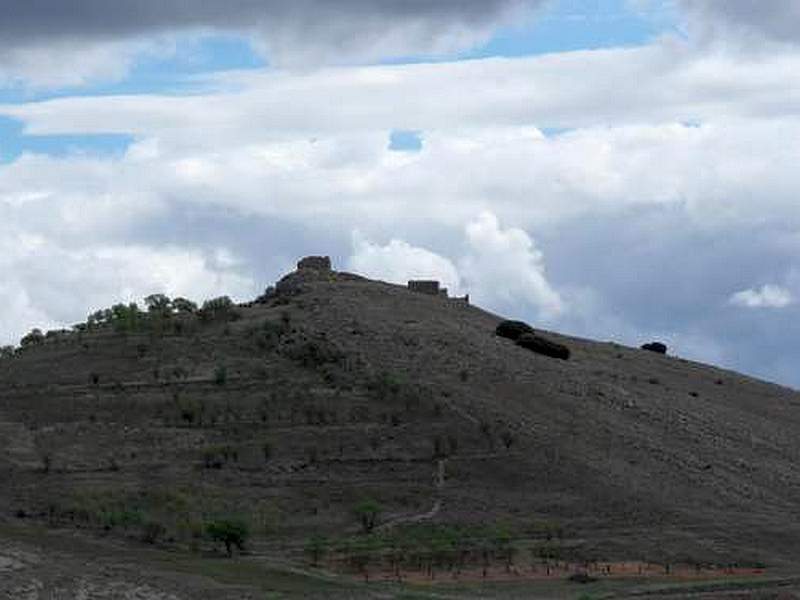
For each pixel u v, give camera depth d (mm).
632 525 130000
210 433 140000
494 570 114375
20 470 129125
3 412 144500
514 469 138000
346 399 148250
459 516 127250
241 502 125312
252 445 137125
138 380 153125
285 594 96375
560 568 116375
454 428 144125
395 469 135625
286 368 156500
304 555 113812
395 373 155875
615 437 152000
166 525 116750
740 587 112188
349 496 129375
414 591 103375
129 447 136375
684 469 147875
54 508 119500
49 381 153625
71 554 100375
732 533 131625
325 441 139250
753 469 154125
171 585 93562
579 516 130375
